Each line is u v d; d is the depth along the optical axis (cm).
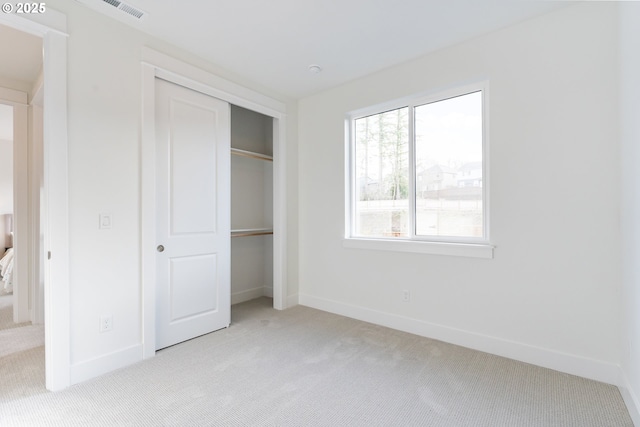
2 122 444
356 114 328
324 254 346
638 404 152
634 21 156
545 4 202
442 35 238
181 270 260
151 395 182
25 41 240
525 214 222
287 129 356
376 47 254
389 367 216
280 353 238
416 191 288
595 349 197
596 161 196
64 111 191
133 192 223
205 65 273
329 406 173
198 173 272
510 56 227
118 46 217
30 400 176
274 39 242
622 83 178
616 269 190
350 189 333
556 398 178
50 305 186
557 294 210
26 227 309
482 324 241
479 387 190
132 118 223
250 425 157
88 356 201
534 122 218
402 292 285
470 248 244
